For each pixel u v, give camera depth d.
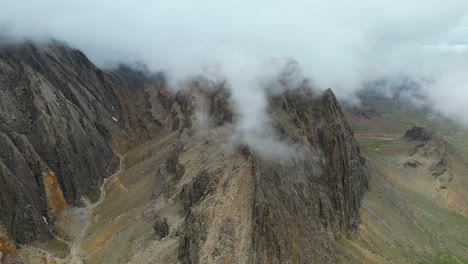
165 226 117.31
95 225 147.00
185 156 147.00
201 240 97.44
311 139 151.38
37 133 163.62
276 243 103.81
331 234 134.25
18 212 136.38
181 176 139.88
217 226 98.19
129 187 167.00
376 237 152.50
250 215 101.88
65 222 149.50
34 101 168.62
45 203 149.00
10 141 149.75
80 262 124.44
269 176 118.19
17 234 133.38
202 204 107.94
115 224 139.88
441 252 163.88
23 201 139.38
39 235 136.25
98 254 125.31
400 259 146.12
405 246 157.62
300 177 133.75
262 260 98.06
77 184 164.50
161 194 143.50
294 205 120.81
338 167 152.12
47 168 154.75
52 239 138.62
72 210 156.62
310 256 114.06
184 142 157.12
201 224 100.62
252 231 99.19
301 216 121.50
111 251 123.44
